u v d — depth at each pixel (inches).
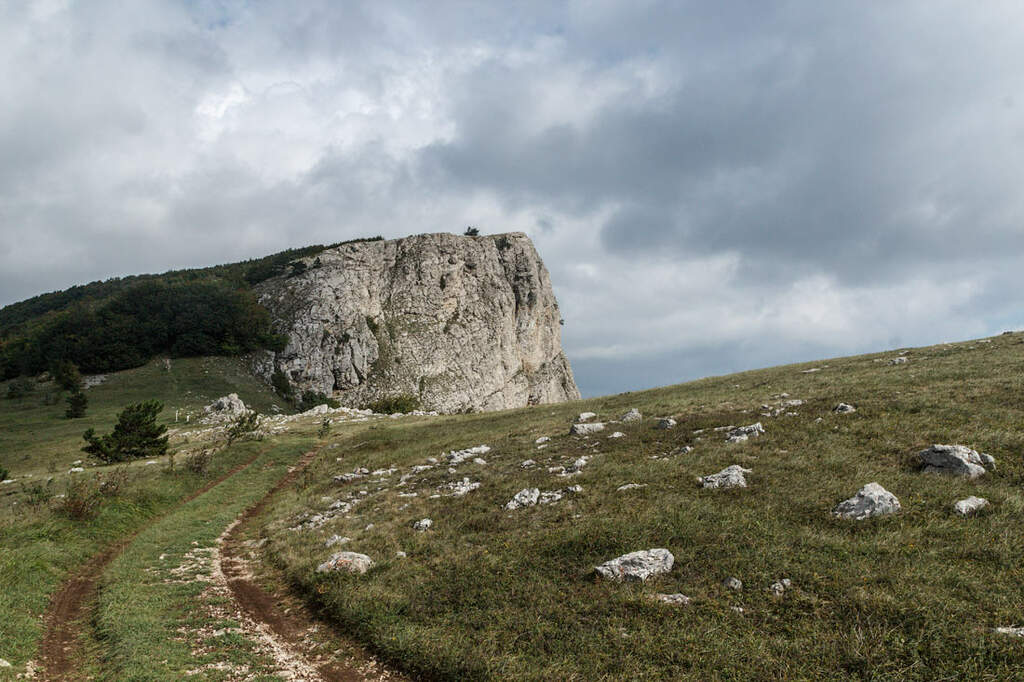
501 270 6491.1
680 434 882.8
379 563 579.5
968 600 363.3
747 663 340.5
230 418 2682.1
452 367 5418.3
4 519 794.2
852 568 416.8
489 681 359.6
